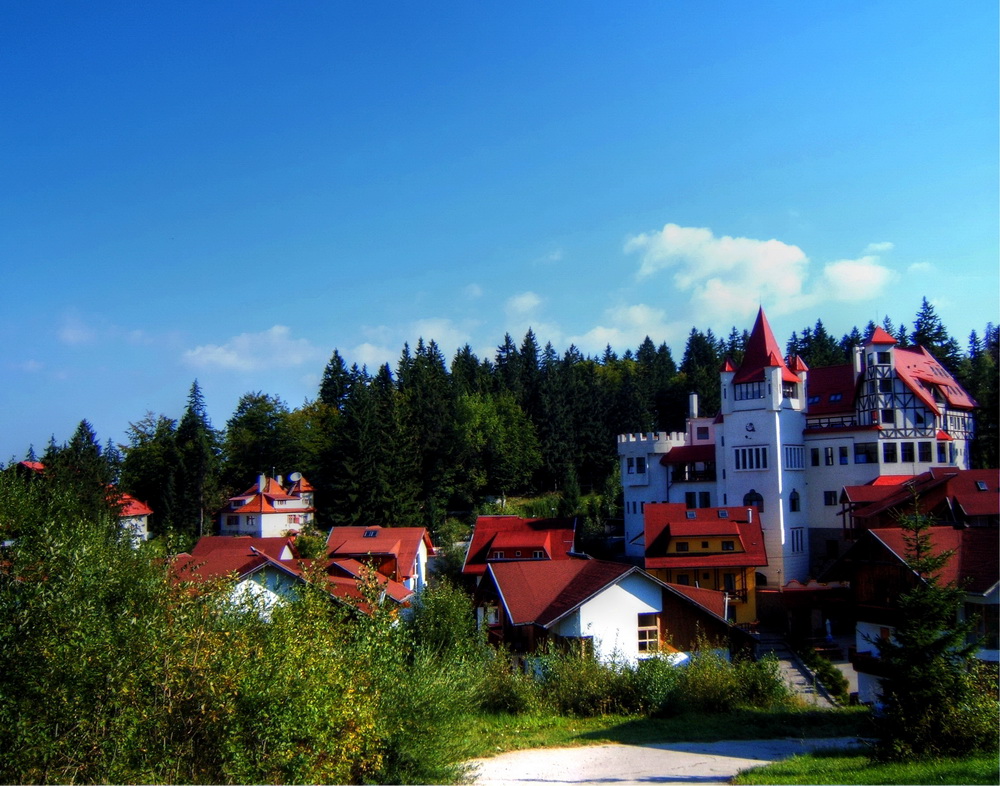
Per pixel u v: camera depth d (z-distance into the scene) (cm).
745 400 6900
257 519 9000
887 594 3272
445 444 9862
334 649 1678
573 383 12512
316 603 1750
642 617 3778
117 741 1356
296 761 1418
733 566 5844
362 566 2002
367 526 7900
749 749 2414
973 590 2889
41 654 1379
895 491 5575
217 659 1469
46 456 5969
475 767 1889
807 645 4966
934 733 1945
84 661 1374
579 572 4209
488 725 2786
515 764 2252
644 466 7925
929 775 1716
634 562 7556
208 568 4106
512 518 7694
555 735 2636
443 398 10706
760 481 6769
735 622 5697
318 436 10931
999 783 1592
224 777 1394
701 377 12256
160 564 1898
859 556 3428
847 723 2747
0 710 1331
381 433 9181
